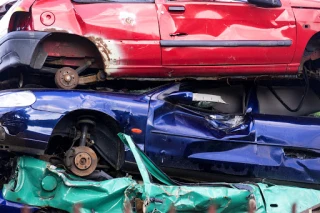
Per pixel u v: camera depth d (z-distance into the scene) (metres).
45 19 5.91
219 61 6.29
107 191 5.16
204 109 6.12
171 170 5.83
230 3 6.38
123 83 6.38
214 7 6.32
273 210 5.27
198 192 5.10
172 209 4.86
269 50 6.42
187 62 6.21
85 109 5.56
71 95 5.59
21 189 5.19
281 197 5.35
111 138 5.82
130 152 5.66
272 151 5.96
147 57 6.12
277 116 6.18
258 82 6.86
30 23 5.90
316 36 6.72
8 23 6.05
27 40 5.80
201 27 6.26
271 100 6.95
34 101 5.41
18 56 5.77
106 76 6.11
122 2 6.20
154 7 6.22
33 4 5.94
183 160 5.80
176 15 6.22
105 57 6.04
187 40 6.20
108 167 5.86
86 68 6.15
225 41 6.28
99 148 5.79
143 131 5.73
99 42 6.02
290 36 6.50
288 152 6.04
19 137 5.26
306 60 6.75
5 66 5.82
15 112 5.27
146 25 6.14
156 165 5.51
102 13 6.09
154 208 4.98
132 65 6.11
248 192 5.21
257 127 6.01
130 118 5.71
